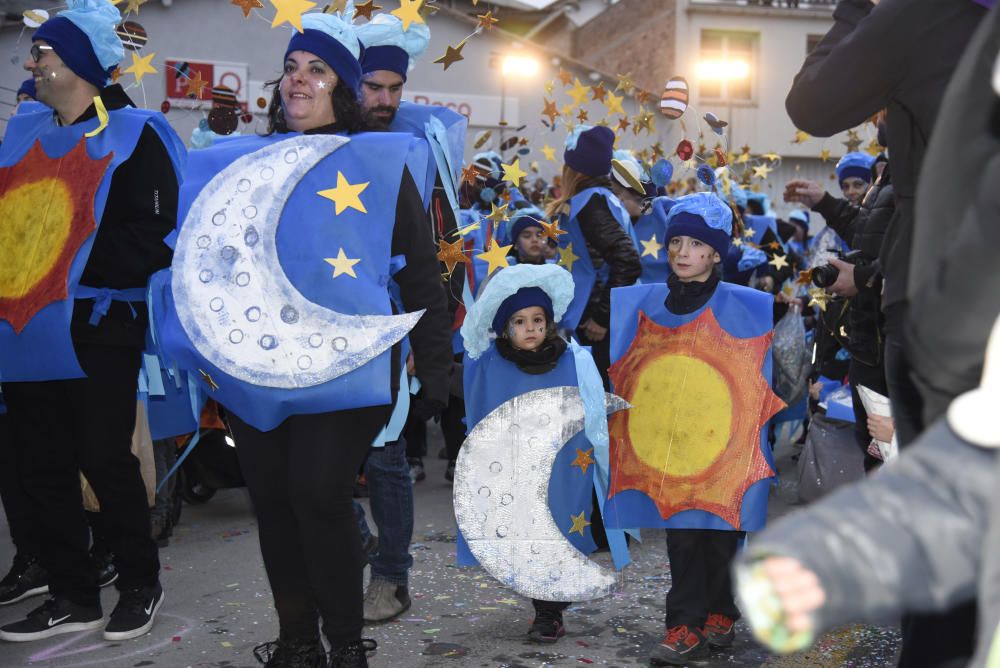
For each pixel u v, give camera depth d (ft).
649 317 12.81
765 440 12.07
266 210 9.57
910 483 4.03
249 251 9.50
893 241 7.47
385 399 9.35
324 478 9.43
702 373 12.32
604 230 17.39
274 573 10.06
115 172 11.86
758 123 86.17
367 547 14.43
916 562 3.86
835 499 4.01
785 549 3.76
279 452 9.75
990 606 3.83
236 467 18.22
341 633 9.80
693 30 86.02
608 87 66.74
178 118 57.31
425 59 67.26
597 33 99.09
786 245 30.35
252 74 62.80
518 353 12.49
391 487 13.04
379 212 9.63
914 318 4.70
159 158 11.99
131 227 11.80
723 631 12.06
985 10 6.84
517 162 19.67
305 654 10.19
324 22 10.02
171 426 14.26
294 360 9.29
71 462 12.32
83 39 12.00
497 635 12.64
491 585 14.67
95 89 12.32
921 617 5.97
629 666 11.62
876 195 13.67
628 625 13.01
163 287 10.19
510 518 12.38
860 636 12.37
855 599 3.76
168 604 13.75
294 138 9.82
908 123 7.28
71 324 11.75
